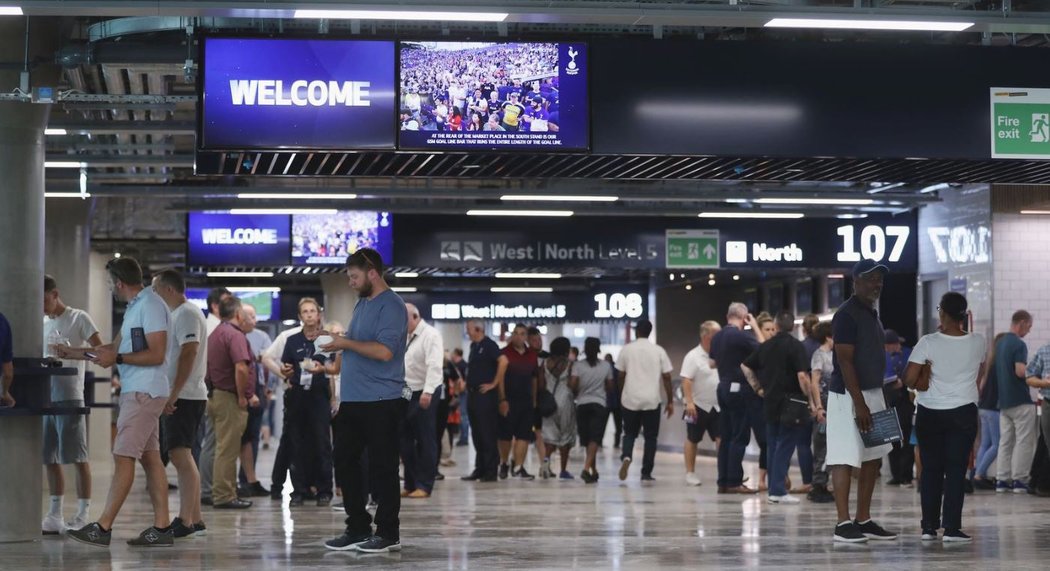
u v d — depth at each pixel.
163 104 11.51
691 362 15.12
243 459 13.38
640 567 7.50
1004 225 16.28
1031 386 13.99
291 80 9.76
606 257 18.92
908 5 10.05
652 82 10.20
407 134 9.87
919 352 8.80
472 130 9.95
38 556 8.07
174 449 9.06
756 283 26.27
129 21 10.23
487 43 9.98
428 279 26.52
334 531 9.52
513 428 16.42
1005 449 13.92
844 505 8.80
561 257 18.98
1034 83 10.62
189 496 9.09
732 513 11.16
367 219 18.80
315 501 12.20
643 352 15.88
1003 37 11.27
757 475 17.27
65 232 17.61
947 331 8.80
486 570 7.34
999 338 14.05
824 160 10.59
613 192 15.48
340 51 9.81
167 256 23.78
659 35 10.36
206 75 9.69
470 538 9.09
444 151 9.91
